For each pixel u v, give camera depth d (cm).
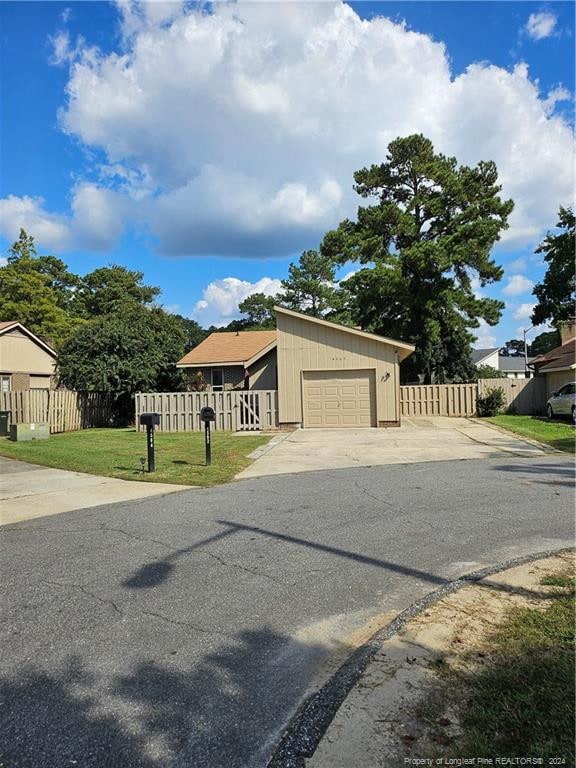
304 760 251
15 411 1934
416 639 360
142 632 384
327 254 3319
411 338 3300
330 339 2056
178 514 724
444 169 3188
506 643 347
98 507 777
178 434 1889
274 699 302
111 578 489
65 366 2530
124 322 2680
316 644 366
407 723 271
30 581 484
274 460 1222
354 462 1178
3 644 368
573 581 454
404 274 3241
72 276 5750
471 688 298
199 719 284
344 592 454
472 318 3278
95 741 267
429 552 554
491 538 598
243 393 2041
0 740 268
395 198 3422
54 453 1330
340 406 2053
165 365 2662
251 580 481
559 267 3928
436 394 2586
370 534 618
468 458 1210
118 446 1481
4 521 705
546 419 2236
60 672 332
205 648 361
